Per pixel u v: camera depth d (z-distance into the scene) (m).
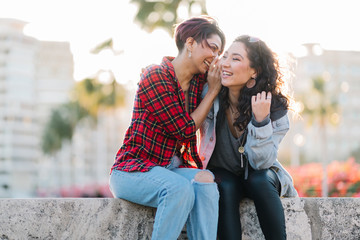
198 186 3.11
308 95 48.16
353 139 108.50
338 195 8.68
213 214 3.10
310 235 3.49
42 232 3.21
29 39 103.06
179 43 3.47
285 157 76.19
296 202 3.49
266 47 3.42
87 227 3.26
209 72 3.40
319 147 98.88
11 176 91.12
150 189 3.10
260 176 3.23
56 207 3.24
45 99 106.50
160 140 3.29
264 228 3.20
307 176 8.79
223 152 3.46
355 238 3.53
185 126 3.24
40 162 96.50
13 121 96.44
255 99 3.36
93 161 97.25
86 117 58.72
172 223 3.01
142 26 10.47
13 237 3.19
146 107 3.30
